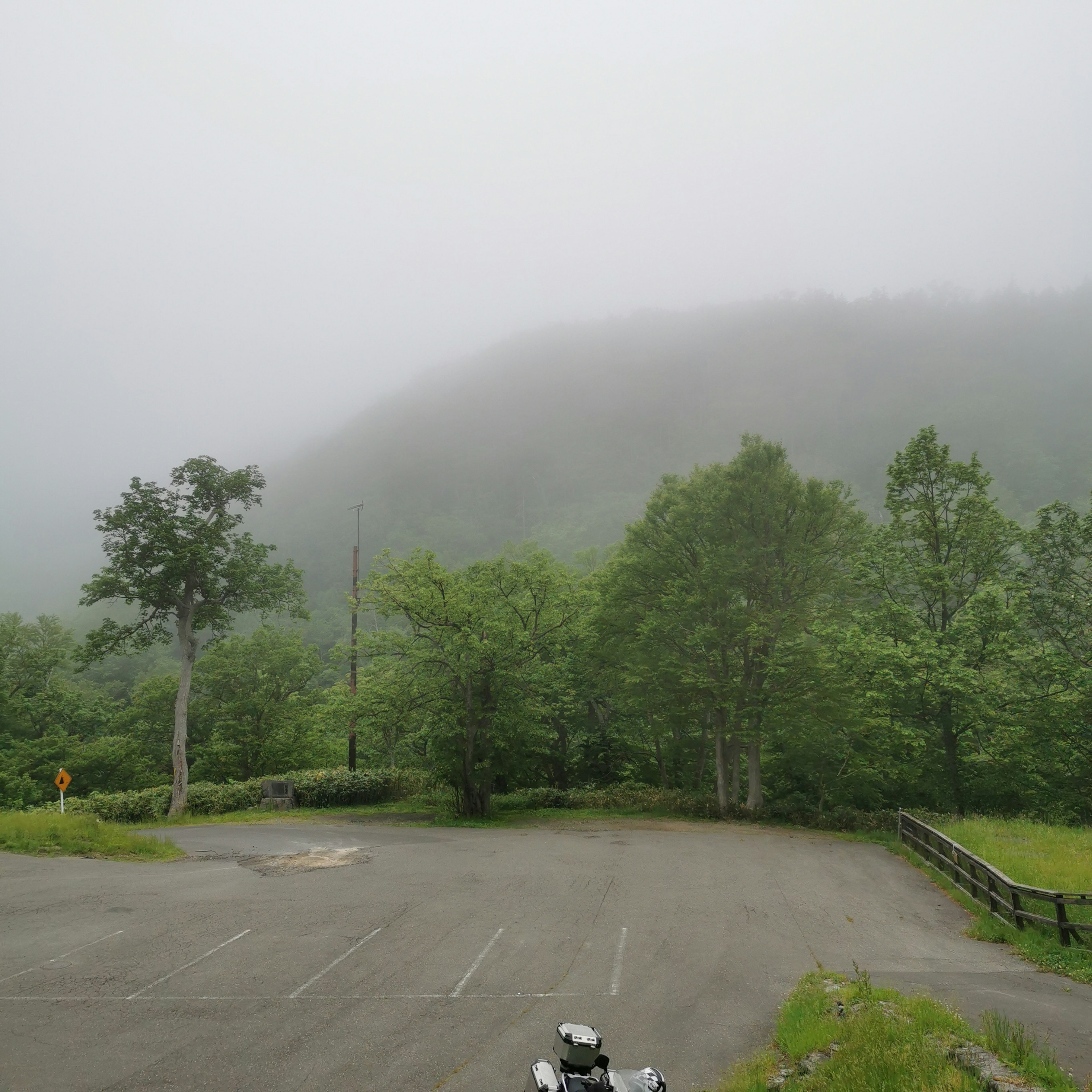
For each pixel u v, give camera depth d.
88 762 44.31
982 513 28.02
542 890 14.51
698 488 30.31
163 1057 6.86
